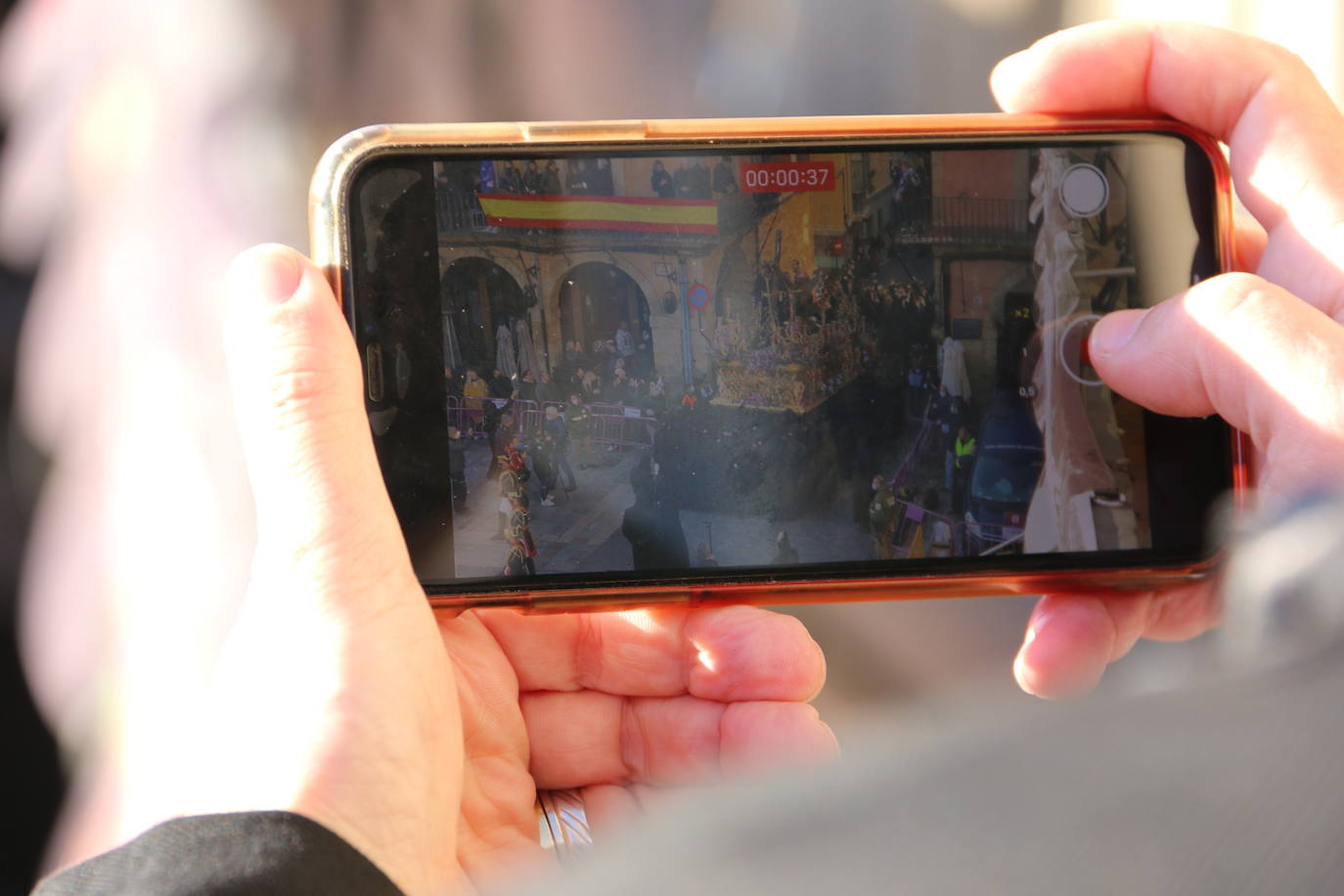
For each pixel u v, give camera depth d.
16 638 1.65
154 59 1.60
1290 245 1.11
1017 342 1.16
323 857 0.67
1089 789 0.26
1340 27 1.87
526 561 1.13
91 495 1.58
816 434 1.15
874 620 1.80
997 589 1.15
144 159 1.59
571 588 1.12
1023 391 1.16
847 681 1.78
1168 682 0.32
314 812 0.75
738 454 1.15
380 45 1.64
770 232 1.15
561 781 1.24
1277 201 1.12
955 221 1.16
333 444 0.88
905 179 1.15
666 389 1.14
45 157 1.65
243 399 0.89
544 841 1.17
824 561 1.15
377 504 0.90
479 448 1.12
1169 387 1.05
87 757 1.57
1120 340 1.10
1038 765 0.27
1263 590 0.31
